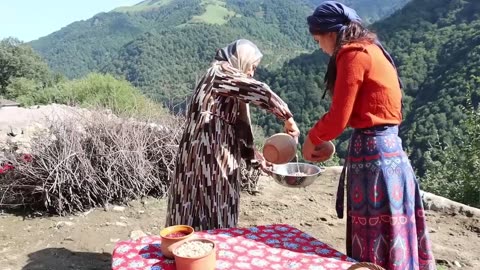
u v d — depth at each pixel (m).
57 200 4.46
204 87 2.86
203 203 2.91
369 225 2.37
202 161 2.88
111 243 3.86
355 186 2.41
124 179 4.81
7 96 43.09
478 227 4.28
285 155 2.74
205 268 2.03
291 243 2.43
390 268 2.35
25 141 5.79
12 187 4.61
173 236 2.33
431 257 2.54
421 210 2.50
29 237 3.94
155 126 5.42
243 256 2.27
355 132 2.43
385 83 2.30
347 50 2.29
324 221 4.46
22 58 52.44
